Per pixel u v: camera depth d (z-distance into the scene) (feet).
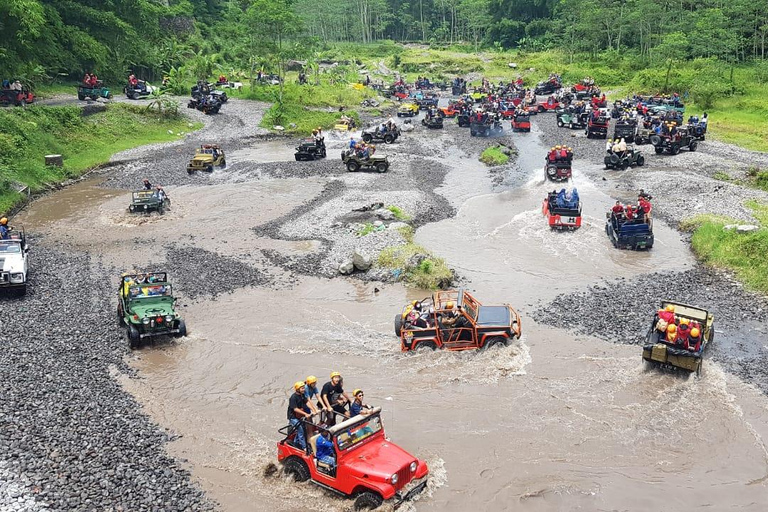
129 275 83.46
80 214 137.49
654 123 199.00
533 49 454.81
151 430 60.39
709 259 102.78
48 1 257.55
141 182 164.35
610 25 394.93
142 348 77.41
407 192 144.77
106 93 235.81
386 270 100.42
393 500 48.21
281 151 201.67
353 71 384.27
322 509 49.16
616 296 90.48
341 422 50.49
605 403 64.59
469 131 230.27
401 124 242.17
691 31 330.75
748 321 82.17
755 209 124.16
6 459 54.29
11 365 70.95
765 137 200.34
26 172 156.66
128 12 298.76
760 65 291.58
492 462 55.98
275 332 81.66
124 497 50.34
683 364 67.67
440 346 74.84
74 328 81.66
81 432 59.06
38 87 236.22
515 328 75.20
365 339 79.41
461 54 444.55
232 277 100.07
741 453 56.85
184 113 243.60
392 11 581.53
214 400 66.39
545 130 228.43
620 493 52.16
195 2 423.64
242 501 50.62
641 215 109.91
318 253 109.81
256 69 326.85
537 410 63.62
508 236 118.52
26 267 96.48
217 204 143.13
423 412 63.57
